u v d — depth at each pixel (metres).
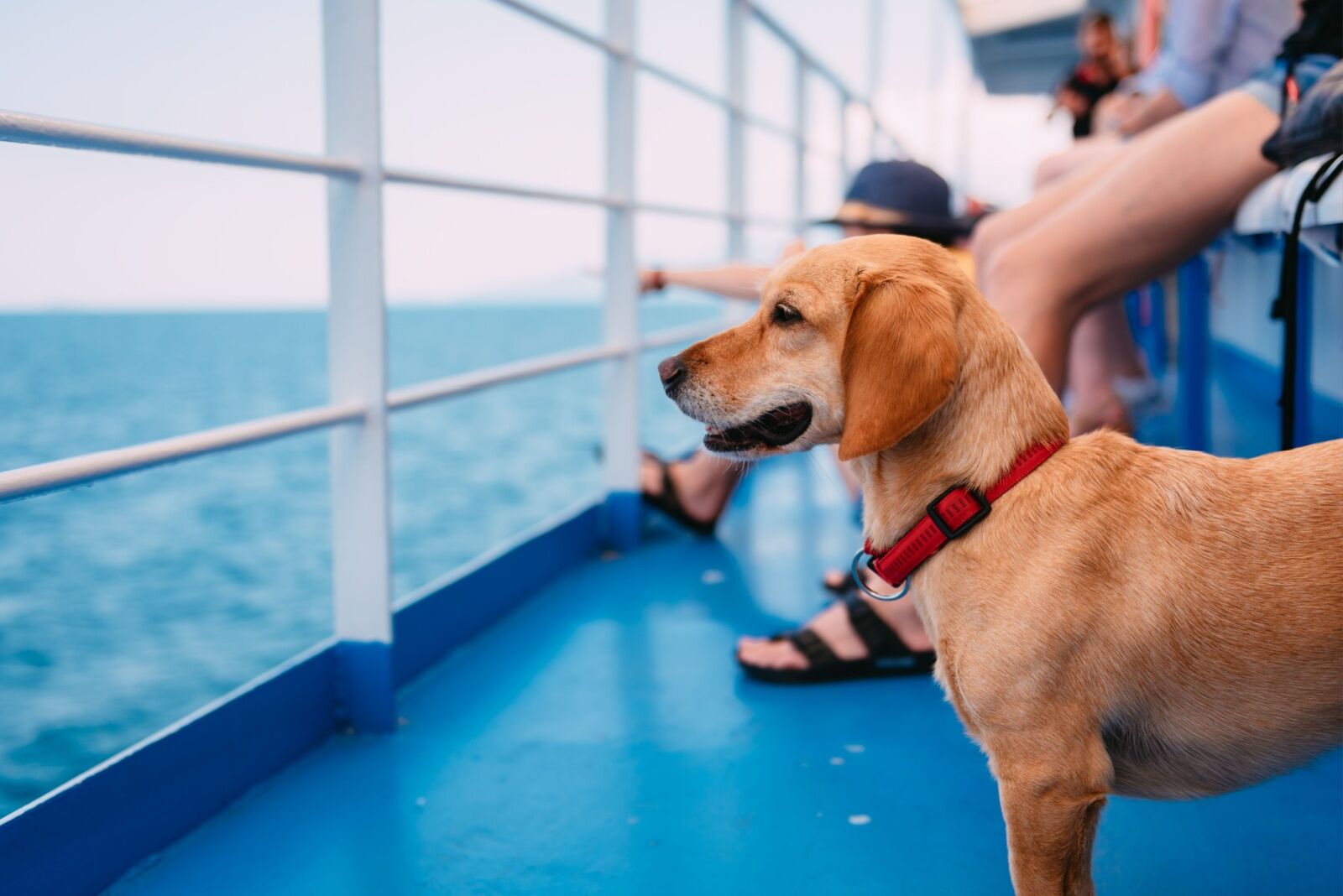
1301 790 1.59
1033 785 1.09
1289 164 1.68
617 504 3.00
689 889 1.32
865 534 1.31
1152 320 5.81
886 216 2.79
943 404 1.18
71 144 1.19
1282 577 1.07
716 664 2.12
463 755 1.72
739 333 1.40
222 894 1.33
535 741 1.77
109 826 1.35
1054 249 1.95
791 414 1.36
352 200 1.71
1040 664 1.09
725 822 1.49
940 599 1.17
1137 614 1.08
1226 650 1.07
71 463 1.19
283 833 1.48
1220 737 1.10
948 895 1.30
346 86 1.69
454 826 1.49
